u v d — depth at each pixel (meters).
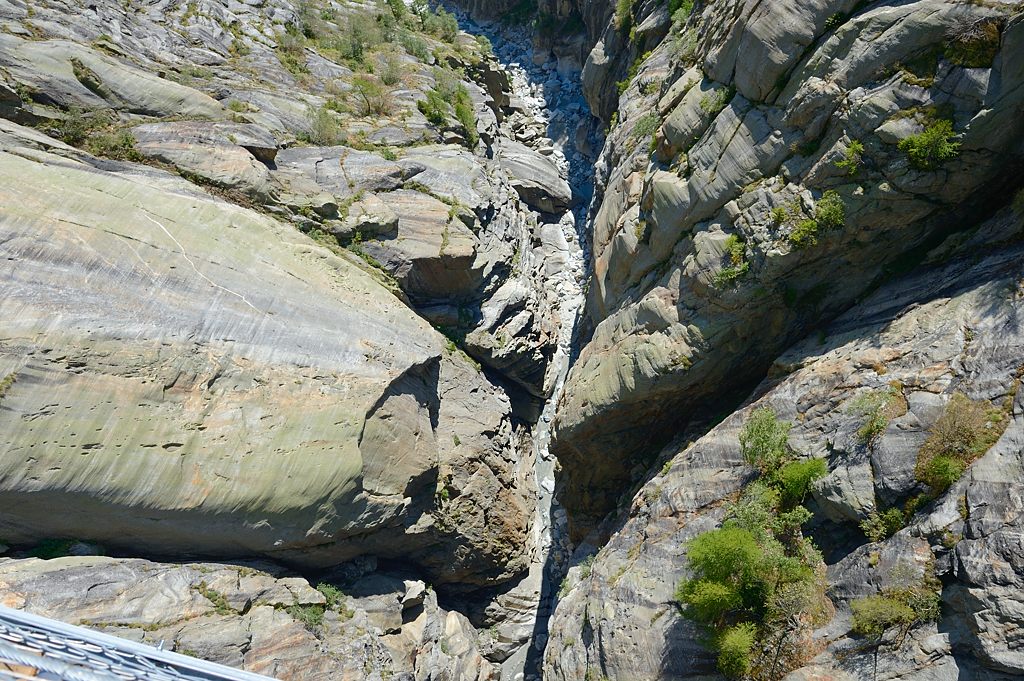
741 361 17.73
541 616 22.12
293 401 15.77
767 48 15.95
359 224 20.72
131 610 12.91
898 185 14.14
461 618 21.17
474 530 20.80
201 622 13.61
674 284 18.16
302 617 15.43
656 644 14.49
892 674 11.18
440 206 22.19
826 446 13.88
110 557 13.45
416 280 21.78
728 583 13.27
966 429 11.88
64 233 14.09
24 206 13.86
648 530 16.53
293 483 15.23
